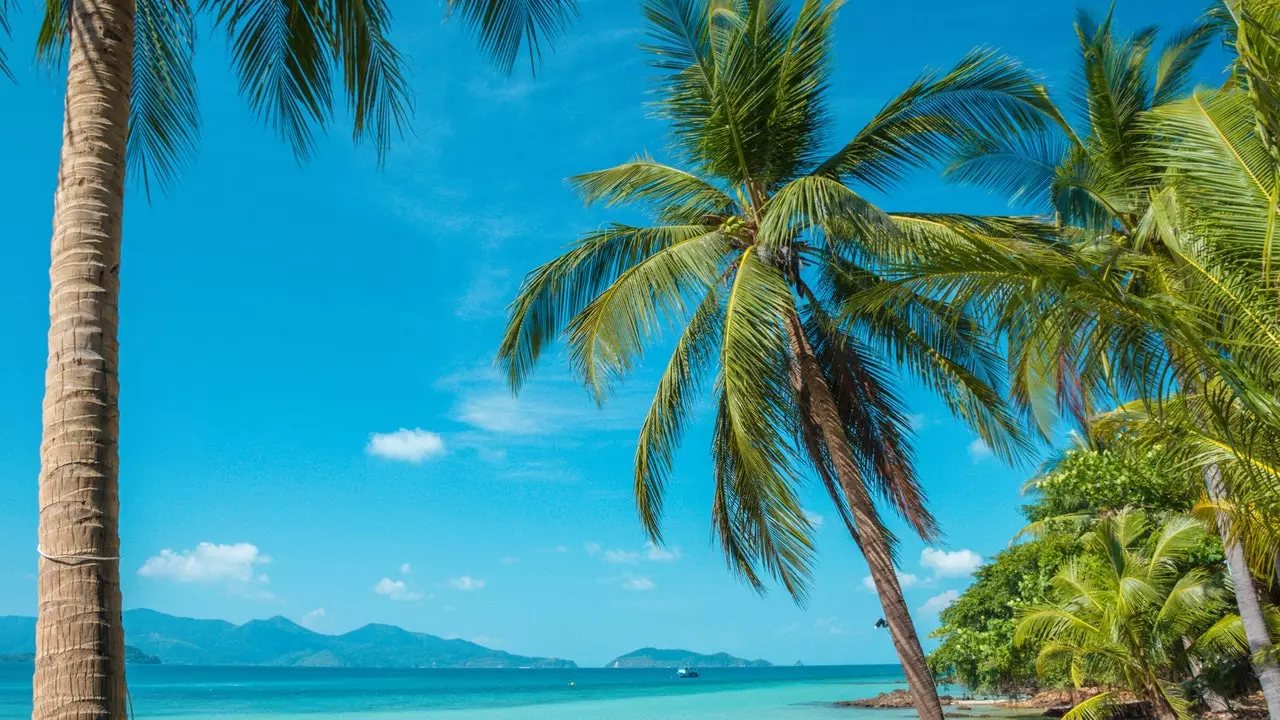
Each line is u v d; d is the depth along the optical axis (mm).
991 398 12234
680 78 11523
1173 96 12977
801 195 9383
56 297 3656
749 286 10000
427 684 123812
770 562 10023
